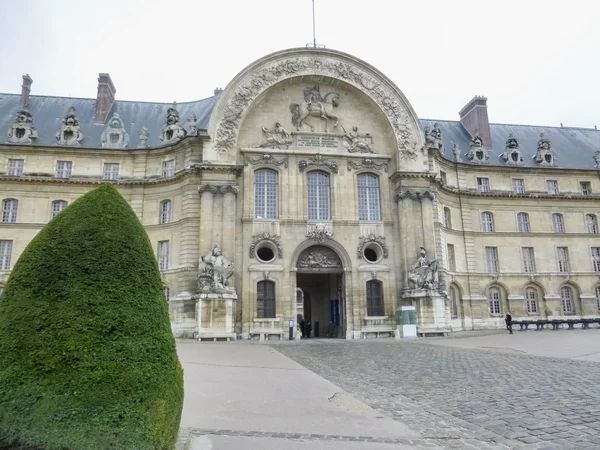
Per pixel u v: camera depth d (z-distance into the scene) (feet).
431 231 138.10
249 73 139.23
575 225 174.40
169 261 137.69
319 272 136.56
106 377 21.43
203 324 119.24
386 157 143.64
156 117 168.55
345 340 122.72
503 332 142.72
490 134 187.83
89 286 23.12
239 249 130.72
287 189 136.98
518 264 166.40
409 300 133.28
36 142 149.18
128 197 145.07
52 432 20.33
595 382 47.09
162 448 22.11
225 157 132.98
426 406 39.04
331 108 144.87
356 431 31.12
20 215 140.97
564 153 190.70
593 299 169.78
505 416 34.47
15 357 21.38
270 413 36.17
